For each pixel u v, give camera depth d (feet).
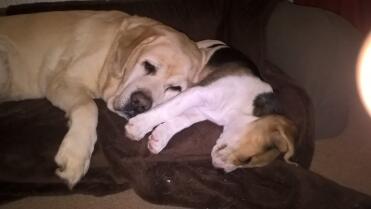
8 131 1.81
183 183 1.96
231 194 1.97
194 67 2.08
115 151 1.84
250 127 1.90
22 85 2.18
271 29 2.51
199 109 2.06
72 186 1.70
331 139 2.64
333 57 2.23
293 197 1.96
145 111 1.87
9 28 2.15
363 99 2.39
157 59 1.90
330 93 2.32
